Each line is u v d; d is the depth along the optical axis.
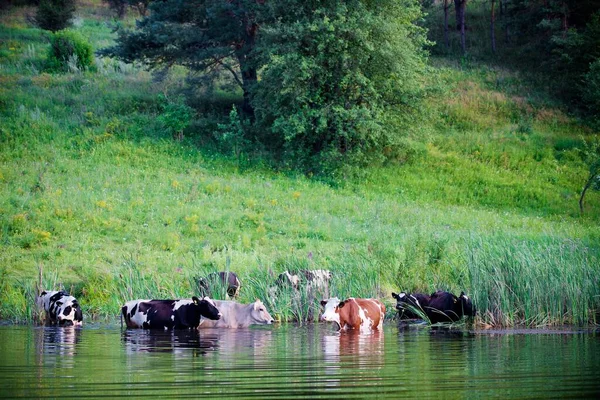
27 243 22.67
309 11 35.88
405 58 35.50
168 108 37.97
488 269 15.79
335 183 34.38
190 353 10.80
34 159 33.44
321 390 7.57
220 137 37.12
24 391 7.59
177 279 19.05
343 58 34.34
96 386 7.89
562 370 8.93
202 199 29.42
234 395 7.30
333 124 35.62
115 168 33.06
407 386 7.82
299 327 15.48
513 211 34.41
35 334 13.90
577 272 15.98
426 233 22.94
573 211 34.88
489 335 13.44
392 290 18.47
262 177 34.12
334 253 22.48
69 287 19.41
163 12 39.12
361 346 11.66
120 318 16.86
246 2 37.09
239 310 15.69
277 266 20.09
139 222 25.84
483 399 7.04
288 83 34.47
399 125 36.56
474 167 38.00
